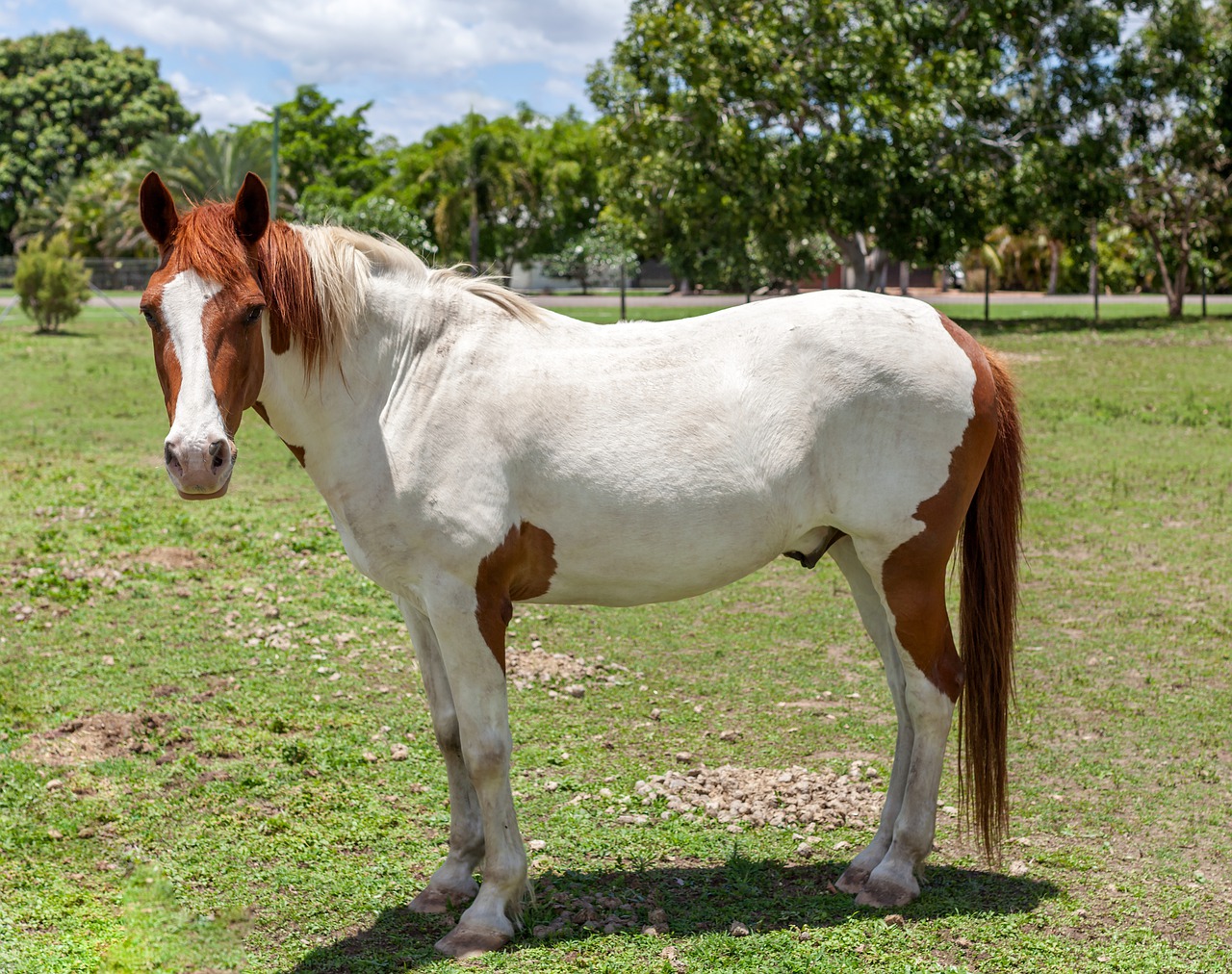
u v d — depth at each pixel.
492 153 41.12
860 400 3.38
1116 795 4.24
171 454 2.78
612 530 3.30
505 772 3.28
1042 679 5.50
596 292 47.75
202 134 43.41
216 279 2.91
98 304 38.94
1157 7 29.30
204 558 7.72
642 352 3.41
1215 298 45.16
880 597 3.61
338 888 3.54
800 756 4.65
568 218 46.47
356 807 4.15
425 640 3.48
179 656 5.78
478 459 3.21
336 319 3.20
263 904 3.46
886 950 3.12
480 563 3.22
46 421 14.16
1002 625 3.54
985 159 27.22
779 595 7.14
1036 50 28.17
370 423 3.26
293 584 7.13
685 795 4.23
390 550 3.27
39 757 4.55
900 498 3.39
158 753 4.63
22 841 3.83
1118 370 18.61
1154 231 32.56
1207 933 3.25
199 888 3.54
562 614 6.70
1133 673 5.59
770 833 3.94
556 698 5.30
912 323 3.47
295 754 4.57
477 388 3.26
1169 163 31.50
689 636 6.29
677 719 5.05
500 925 3.21
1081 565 7.59
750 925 3.30
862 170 25.59
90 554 7.68
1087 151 27.62
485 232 44.31
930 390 3.38
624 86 28.16
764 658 5.91
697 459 3.29
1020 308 37.97
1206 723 4.93
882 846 3.63
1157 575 7.32
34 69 65.81
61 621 6.32
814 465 3.40
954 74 26.30
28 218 56.50
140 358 21.98
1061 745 4.73
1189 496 9.55
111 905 3.40
